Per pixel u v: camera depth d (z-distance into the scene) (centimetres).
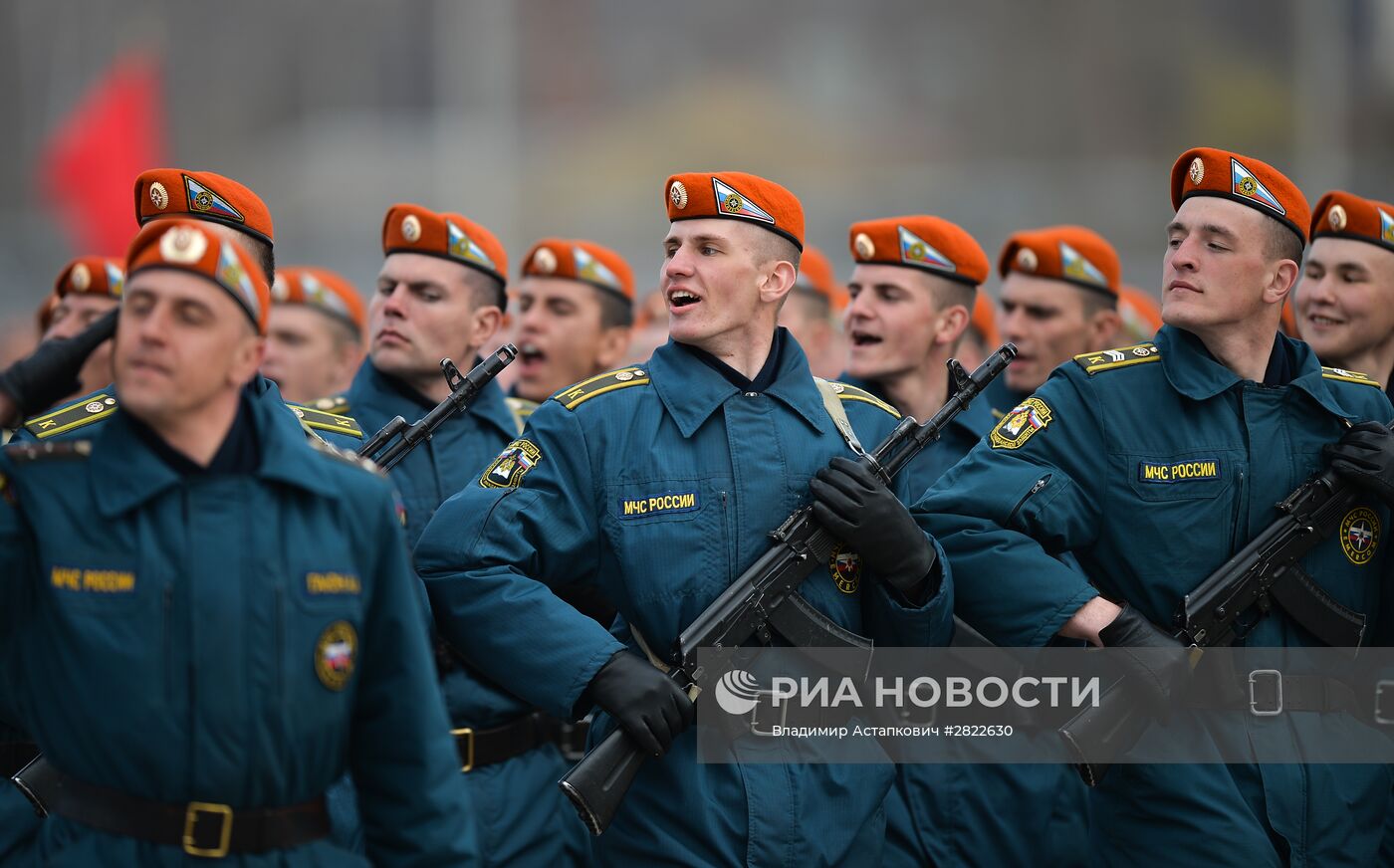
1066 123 13050
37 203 12169
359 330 2859
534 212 13162
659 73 14075
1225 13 12712
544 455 1709
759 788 1634
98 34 12431
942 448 2256
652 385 1741
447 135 12031
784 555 1667
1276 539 1748
